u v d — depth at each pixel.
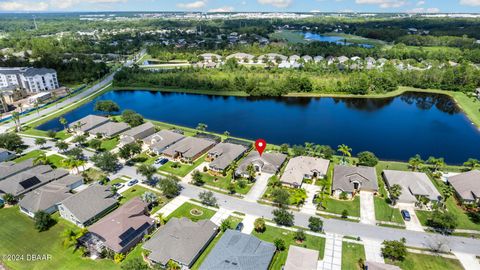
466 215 83.75
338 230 78.44
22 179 95.06
